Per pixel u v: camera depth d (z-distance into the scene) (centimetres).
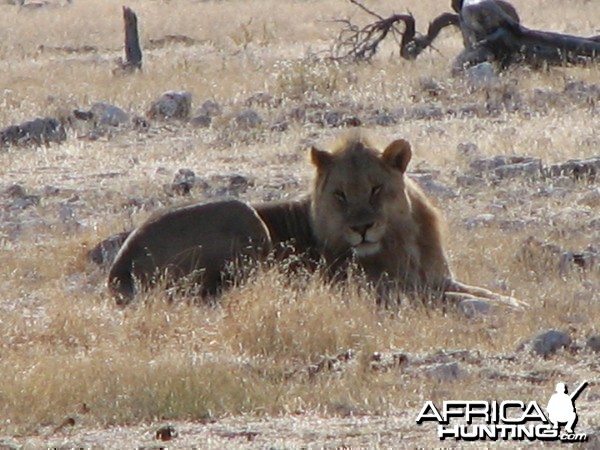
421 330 1261
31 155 2367
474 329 1277
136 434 996
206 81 3080
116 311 1345
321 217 1377
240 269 1361
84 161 2323
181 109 2692
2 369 1132
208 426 1012
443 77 2995
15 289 1483
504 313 1327
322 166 1379
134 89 3005
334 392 1087
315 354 1202
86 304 1370
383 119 2612
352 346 1222
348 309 1284
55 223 1830
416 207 1398
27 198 2022
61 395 1073
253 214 1378
